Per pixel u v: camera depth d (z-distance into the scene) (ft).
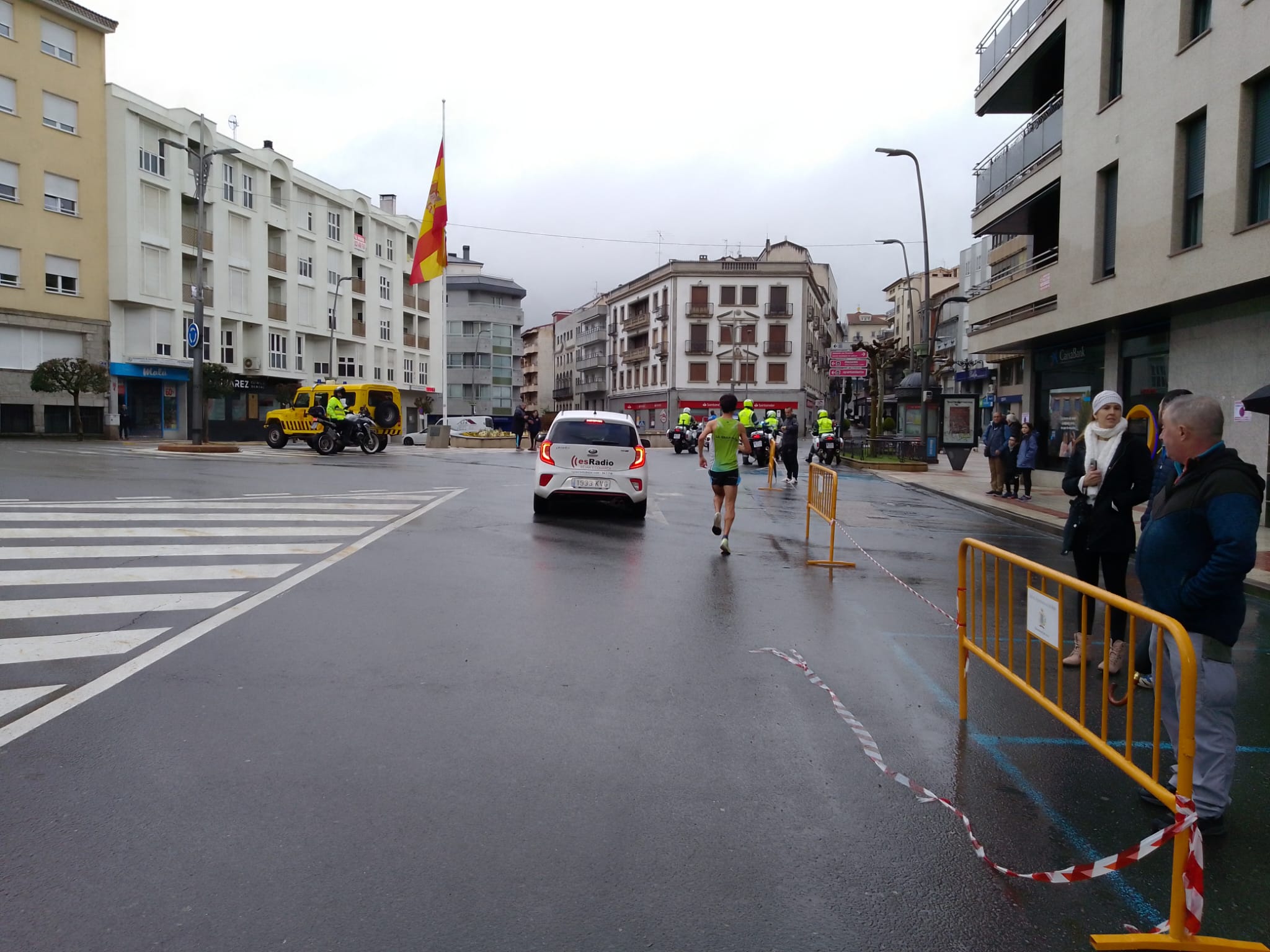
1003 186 76.84
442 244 111.34
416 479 61.93
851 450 108.99
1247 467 11.96
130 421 133.49
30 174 116.98
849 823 11.68
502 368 308.60
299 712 15.01
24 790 11.80
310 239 173.27
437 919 9.12
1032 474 75.25
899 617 24.17
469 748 13.69
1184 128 49.06
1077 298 60.80
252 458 78.48
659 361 247.29
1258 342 46.42
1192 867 8.93
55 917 8.94
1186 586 11.80
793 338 235.81
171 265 135.33
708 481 70.54
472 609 22.94
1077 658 19.90
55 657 17.75
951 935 9.20
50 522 34.71
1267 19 41.50
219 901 9.31
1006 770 13.70
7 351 115.85
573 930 9.02
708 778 12.94
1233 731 11.82
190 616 21.33
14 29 114.42
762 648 20.21
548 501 42.91
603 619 22.40
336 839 10.71
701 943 8.88
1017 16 73.51
